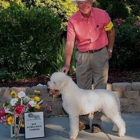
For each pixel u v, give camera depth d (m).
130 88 7.32
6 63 8.30
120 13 11.66
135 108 7.35
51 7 10.34
